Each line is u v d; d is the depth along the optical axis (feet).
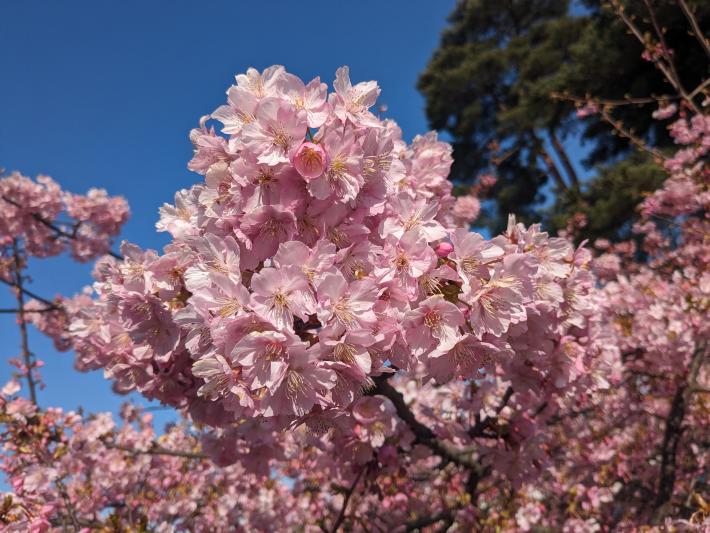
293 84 5.84
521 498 15.34
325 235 5.73
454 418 12.15
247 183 5.65
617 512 20.03
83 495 16.08
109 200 19.31
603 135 53.57
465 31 78.18
